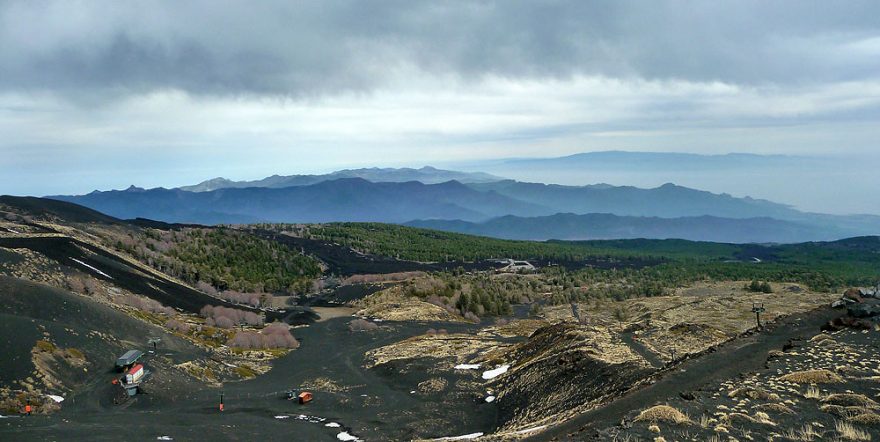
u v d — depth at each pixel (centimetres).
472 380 9306
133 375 8150
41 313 9300
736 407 3525
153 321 13075
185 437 6331
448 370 10056
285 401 8681
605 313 19650
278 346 14138
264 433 6869
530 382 7844
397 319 18188
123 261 17838
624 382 6022
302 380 10394
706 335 9112
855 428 3062
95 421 6631
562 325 10225
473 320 19400
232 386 9656
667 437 3059
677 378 4891
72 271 14275
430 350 12081
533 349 9788
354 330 16475
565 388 6906
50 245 15938
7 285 9562
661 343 8881
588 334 9012
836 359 4588
